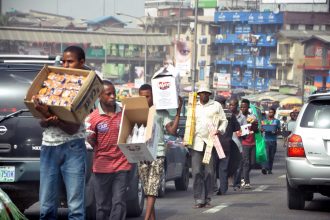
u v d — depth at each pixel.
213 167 15.59
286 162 14.52
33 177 11.72
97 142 10.65
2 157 11.80
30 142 11.81
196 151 15.30
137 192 13.50
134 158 10.32
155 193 11.53
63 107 8.53
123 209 10.65
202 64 139.75
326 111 14.34
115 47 151.62
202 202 15.37
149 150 10.14
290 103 110.38
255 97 117.12
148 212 11.55
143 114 10.36
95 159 10.70
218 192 18.25
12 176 11.73
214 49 139.12
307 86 120.00
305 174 14.16
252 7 150.88
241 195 18.17
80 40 151.00
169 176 18.09
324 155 14.09
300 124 14.44
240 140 19.80
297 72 123.69
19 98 12.02
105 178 10.64
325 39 120.25
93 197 11.89
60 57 12.43
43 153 8.97
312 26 129.75
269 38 128.88
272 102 111.12
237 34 134.88
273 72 128.88
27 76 12.18
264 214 14.34
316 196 17.77
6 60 12.43
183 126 23.89
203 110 15.34
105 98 10.59
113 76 149.62
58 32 151.38
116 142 10.60
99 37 152.12
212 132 15.27
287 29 129.62
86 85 8.60
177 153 18.61
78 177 8.95
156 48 151.75
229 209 15.12
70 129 8.86
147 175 11.55
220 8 153.25
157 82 11.48
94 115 10.64
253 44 130.88
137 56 150.88
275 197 17.69
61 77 8.77
